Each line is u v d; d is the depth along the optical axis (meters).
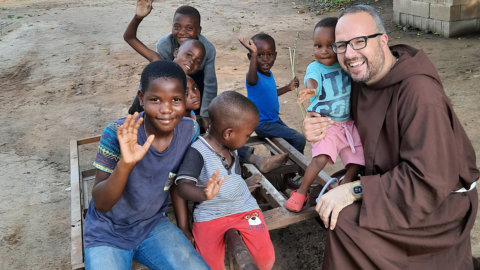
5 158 5.21
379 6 12.48
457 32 9.32
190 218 3.16
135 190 2.42
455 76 7.04
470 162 2.72
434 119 2.47
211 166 2.59
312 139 2.95
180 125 2.57
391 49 2.89
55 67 8.84
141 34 11.28
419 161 2.45
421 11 9.86
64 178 4.77
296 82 4.45
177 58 3.74
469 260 2.76
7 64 9.09
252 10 13.80
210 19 12.77
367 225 2.50
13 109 6.82
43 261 3.55
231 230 2.55
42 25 12.38
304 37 10.33
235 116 2.54
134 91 7.43
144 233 2.50
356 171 3.01
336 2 13.43
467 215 2.72
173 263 2.38
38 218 4.08
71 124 6.18
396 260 2.60
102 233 2.43
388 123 2.68
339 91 3.04
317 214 2.83
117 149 2.39
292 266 3.37
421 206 2.45
